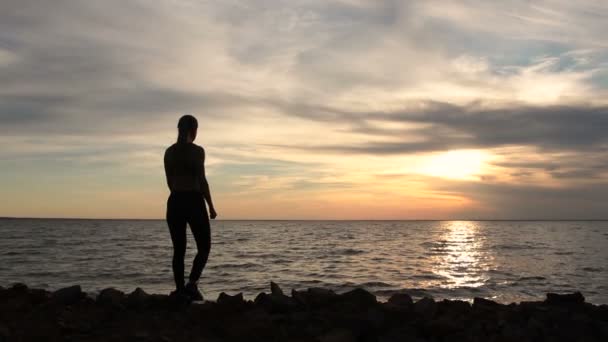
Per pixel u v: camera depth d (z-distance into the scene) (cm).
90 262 2889
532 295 1684
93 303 495
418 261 3119
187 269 2438
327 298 505
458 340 413
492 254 3916
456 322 446
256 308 463
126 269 2456
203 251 487
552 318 476
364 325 421
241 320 420
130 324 427
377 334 420
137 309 480
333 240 6431
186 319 439
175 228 478
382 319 434
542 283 2028
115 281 1953
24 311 467
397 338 400
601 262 3155
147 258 3203
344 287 1798
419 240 6588
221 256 3456
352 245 5153
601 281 2120
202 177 480
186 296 482
